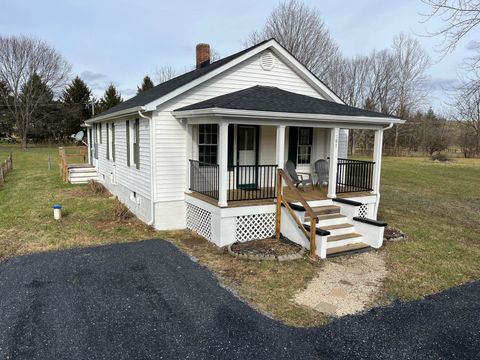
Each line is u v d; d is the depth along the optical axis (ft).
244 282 18.57
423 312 15.60
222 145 23.91
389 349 12.73
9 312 15.02
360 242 25.61
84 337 13.17
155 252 23.44
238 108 22.99
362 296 17.17
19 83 136.26
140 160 31.53
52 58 144.25
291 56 32.68
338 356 12.24
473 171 81.20
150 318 14.66
